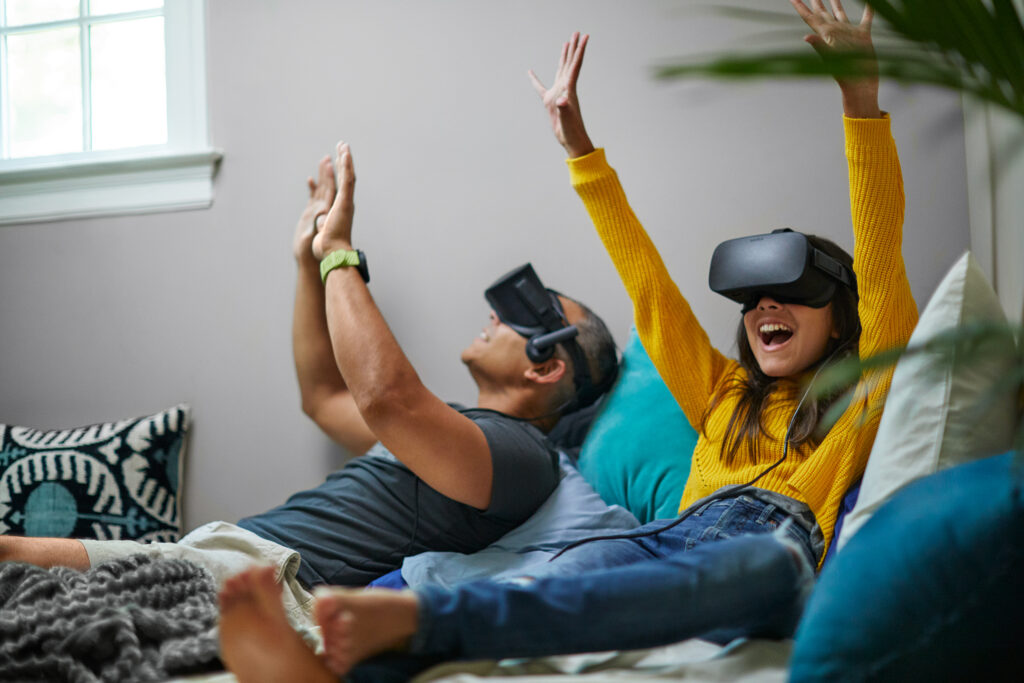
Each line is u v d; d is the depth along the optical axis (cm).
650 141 199
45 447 208
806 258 145
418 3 213
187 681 98
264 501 212
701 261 195
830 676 78
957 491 80
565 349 179
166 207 222
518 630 86
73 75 237
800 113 192
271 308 215
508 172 206
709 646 106
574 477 166
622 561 134
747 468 149
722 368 168
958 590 75
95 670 100
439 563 146
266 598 84
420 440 147
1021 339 71
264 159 218
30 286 229
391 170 212
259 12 221
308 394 202
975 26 65
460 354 205
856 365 66
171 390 219
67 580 118
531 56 206
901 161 187
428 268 209
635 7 201
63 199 228
